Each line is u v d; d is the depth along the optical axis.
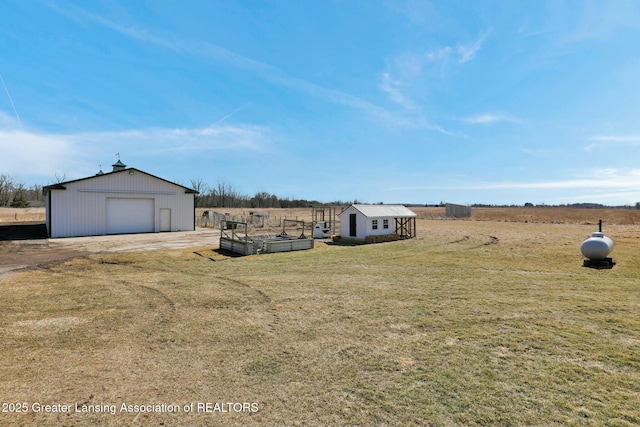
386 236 19.25
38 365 4.00
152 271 10.05
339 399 3.34
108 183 21.14
